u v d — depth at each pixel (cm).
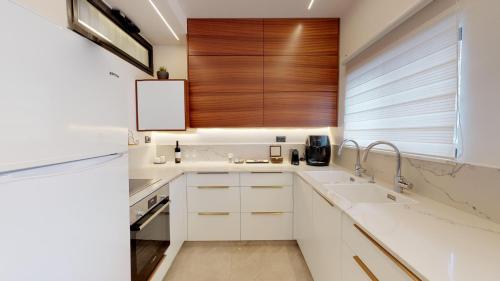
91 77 81
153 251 155
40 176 60
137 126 233
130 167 222
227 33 242
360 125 204
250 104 245
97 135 84
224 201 230
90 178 79
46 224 62
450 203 112
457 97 107
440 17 116
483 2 94
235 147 275
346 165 230
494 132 91
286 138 277
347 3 214
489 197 94
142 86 232
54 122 64
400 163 139
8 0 52
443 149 115
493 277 58
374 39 172
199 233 231
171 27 232
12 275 53
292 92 245
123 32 220
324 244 144
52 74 64
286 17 240
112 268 94
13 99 53
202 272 192
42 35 60
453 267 63
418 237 81
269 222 232
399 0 143
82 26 164
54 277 64
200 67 242
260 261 208
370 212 106
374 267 87
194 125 244
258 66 244
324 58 244
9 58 52
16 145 54
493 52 90
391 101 159
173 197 198
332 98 246
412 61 138
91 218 80
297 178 219
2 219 51
